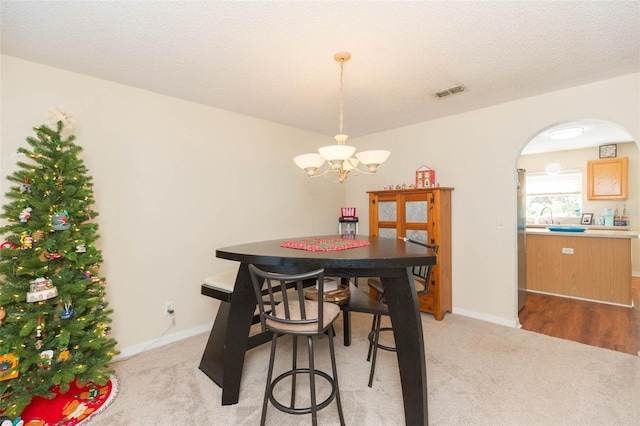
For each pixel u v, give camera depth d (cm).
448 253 342
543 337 278
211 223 312
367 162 206
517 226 320
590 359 235
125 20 170
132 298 258
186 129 294
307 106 314
